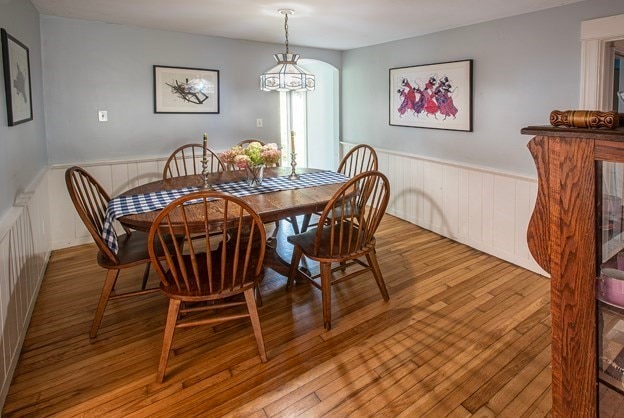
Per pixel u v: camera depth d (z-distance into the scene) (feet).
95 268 10.59
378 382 6.24
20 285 7.33
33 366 6.62
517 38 10.24
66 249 11.96
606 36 8.44
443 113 12.59
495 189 11.09
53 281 9.80
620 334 3.22
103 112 12.28
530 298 8.86
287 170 11.46
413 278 9.94
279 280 9.91
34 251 8.92
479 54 11.27
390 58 14.52
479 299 8.84
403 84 13.98
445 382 6.23
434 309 8.42
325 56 16.40
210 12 10.52
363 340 7.36
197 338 7.45
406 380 6.28
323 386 6.16
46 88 11.33
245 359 6.83
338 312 8.36
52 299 8.90
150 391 6.07
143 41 12.57
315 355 6.93
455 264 10.78
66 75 11.59
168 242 8.22
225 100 14.34
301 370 6.54
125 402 5.84
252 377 6.38
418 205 14.01
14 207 7.45
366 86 15.81
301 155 19.63
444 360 6.75
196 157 13.98
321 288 7.88
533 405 5.73
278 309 8.51
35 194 9.20
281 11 10.33
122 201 8.09
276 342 7.32
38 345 7.21
